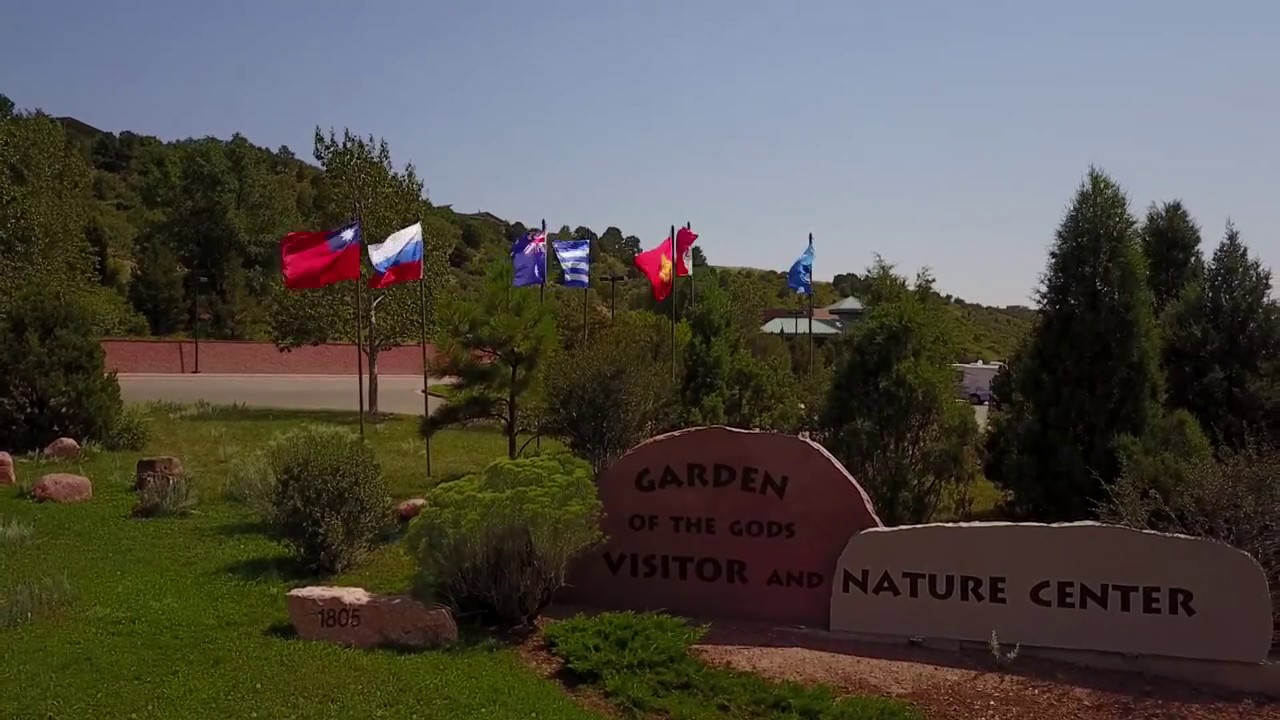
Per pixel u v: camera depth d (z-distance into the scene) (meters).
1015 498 11.17
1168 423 10.43
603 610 8.49
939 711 6.46
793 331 41.62
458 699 6.30
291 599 7.73
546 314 14.34
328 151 26.12
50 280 34.56
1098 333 10.46
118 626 7.88
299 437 11.58
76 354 17.78
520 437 20.86
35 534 11.24
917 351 11.23
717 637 7.83
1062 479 10.59
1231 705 6.67
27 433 17.28
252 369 44.69
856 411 11.16
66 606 8.45
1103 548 7.33
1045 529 7.46
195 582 9.34
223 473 15.70
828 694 6.52
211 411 25.61
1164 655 7.20
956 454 10.90
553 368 14.46
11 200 34.16
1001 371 13.34
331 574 9.64
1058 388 10.77
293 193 79.75
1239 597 7.06
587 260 20.17
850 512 8.15
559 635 7.36
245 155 66.88
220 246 63.12
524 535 7.80
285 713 6.07
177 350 43.75
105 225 68.75
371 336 25.78
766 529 8.33
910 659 7.43
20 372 17.20
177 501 12.66
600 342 16.23
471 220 87.94
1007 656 7.33
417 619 7.46
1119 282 10.45
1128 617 7.27
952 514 11.83
